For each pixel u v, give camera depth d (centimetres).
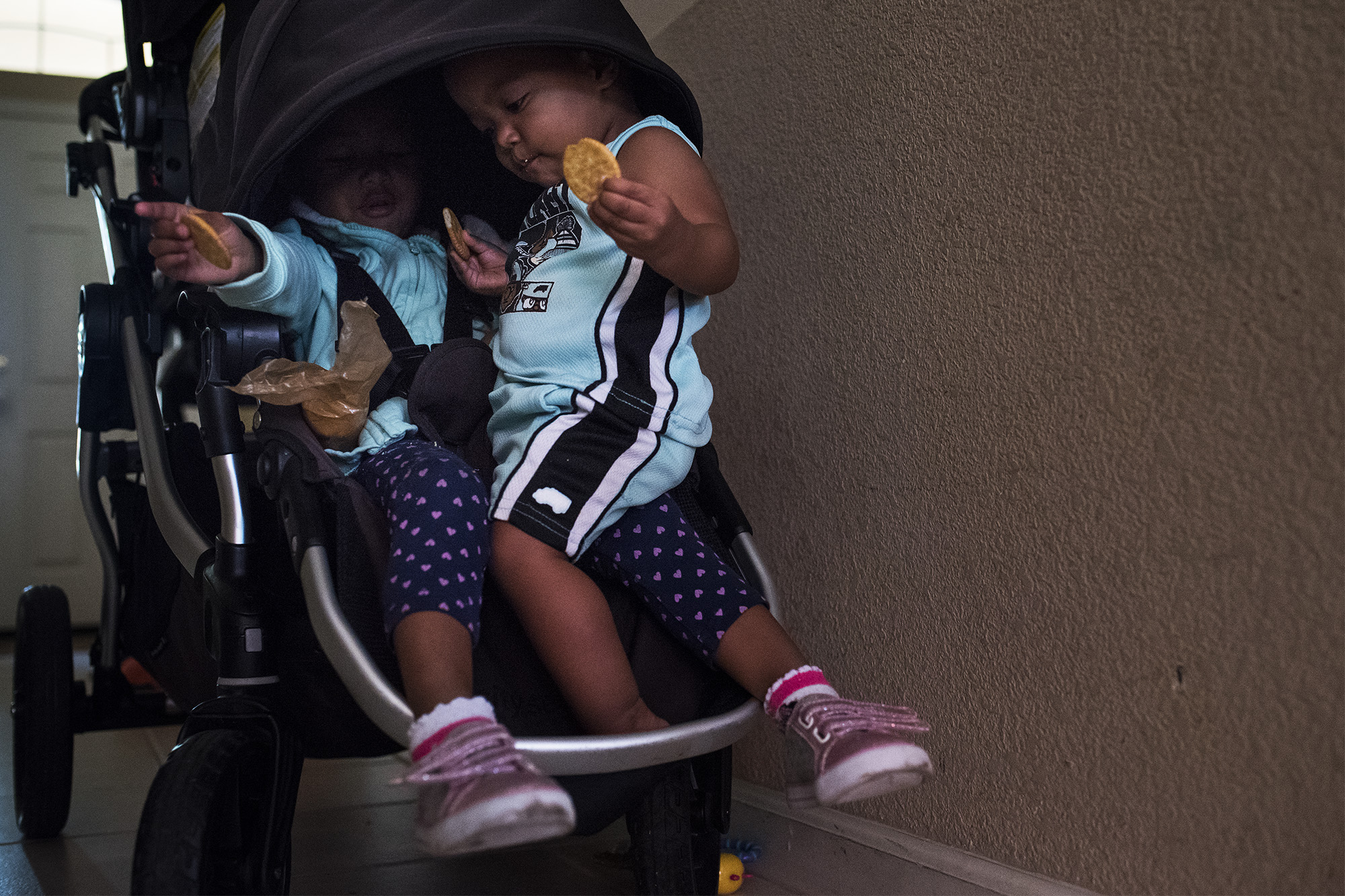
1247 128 72
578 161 79
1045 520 88
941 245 101
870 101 112
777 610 98
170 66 133
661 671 92
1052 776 87
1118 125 82
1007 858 91
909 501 105
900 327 106
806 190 122
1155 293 79
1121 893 79
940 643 100
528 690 87
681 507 99
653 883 92
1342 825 64
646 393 90
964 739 97
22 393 336
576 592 85
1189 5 76
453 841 64
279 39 101
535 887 113
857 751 76
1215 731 73
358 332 96
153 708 140
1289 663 68
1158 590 78
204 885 74
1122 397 81
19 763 131
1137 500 80
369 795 157
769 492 129
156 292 129
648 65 99
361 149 112
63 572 336
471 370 101
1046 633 88
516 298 98
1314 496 67
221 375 93
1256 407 71
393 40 94
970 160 97
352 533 86
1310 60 68
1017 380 91
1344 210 66
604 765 77
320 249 109
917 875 99
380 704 75
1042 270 89
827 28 119
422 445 93
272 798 84
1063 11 87
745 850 121
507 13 96
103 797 153
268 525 94
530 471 87
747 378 133
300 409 98
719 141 141
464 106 101
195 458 111
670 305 94
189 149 130
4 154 341
